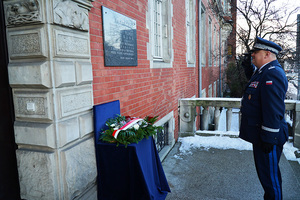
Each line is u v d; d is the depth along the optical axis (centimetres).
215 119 561
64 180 196
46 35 179
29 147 200
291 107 469
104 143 233
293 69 1066
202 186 328
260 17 1087
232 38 1284
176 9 575
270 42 249
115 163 232
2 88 191
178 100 573
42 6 176
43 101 186
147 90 394
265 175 246
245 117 260
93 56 241
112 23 273
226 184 333
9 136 198
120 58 294
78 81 211
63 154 194
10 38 191
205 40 1115
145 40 384
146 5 388
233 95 1539
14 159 204
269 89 230
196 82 876
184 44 670
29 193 200
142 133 234
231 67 1478
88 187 232
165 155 450
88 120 227
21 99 195
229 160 420
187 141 527
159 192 278
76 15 204
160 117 458
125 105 314
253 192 310
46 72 181
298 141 468
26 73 185
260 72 250
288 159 427
